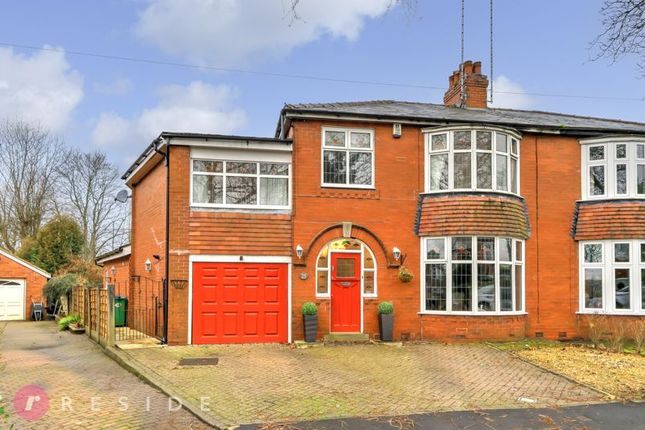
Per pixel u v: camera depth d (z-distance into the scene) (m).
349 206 15.45
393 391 9.73
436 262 15.58
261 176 15.15
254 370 11.15
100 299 15.41
